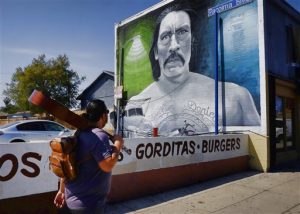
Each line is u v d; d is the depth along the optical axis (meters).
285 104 11.30
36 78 33.75
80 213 2.44
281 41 10.78
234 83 10.34
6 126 11.90
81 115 2.71
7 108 48.72
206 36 11.53
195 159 7.46
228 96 10.50
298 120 11.98
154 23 14.10
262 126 9.38
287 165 10.17
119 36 16.27
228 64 10.57
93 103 2.69
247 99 9.89
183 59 12.45
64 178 2.52
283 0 10.78
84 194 2.45
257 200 6.02
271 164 9.32
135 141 6.12
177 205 5.64
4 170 4.33
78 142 2.53
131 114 15.01
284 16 11.13
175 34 12.93
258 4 9.80
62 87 34.66
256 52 9.76
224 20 10.84
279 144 10.75
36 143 4.68
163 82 13.33
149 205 5.63
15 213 4.39
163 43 13.48
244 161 9.23
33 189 4.61
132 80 15.19
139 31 14.97
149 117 13.91
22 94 33.81
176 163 6.96
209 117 11.19
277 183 7.48
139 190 6.14
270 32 10.07
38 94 2.29
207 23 11.52
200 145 7.64
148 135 13.84
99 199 2.50
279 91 10.77
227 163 8.53
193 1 12.23
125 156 5.93
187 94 12.15
